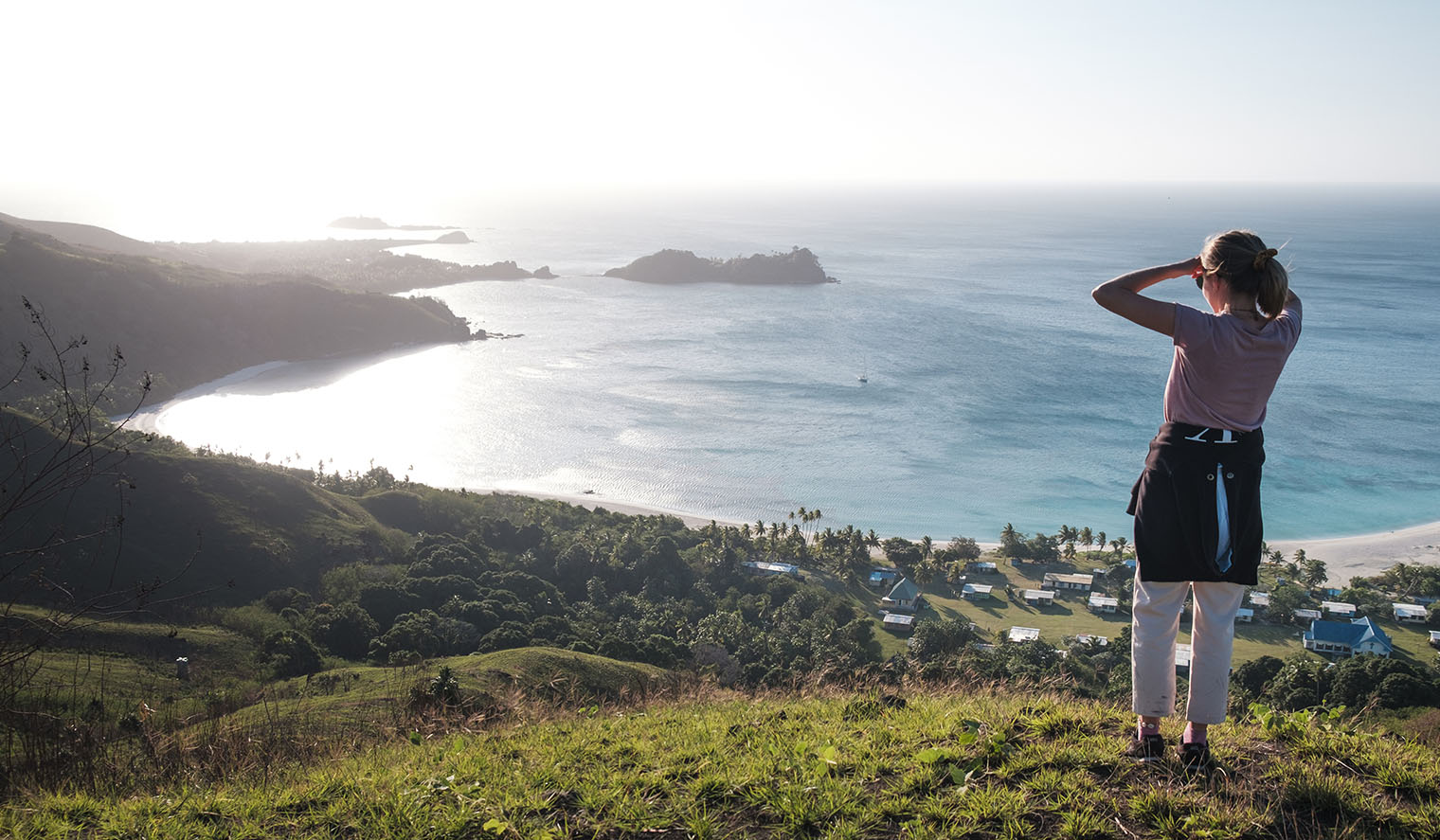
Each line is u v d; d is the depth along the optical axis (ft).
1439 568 246.47
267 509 240.12
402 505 274.77
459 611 193.67
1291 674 142.31
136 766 21.77
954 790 16.06
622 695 31.30
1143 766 16.48
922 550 273.95
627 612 216.13
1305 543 287.89
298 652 158.51
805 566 264.93
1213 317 14.75
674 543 250.57
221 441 421.59
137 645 138.41
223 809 17.70
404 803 16.85
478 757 20.01
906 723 20.39
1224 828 14.38
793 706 24.18
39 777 20.27
